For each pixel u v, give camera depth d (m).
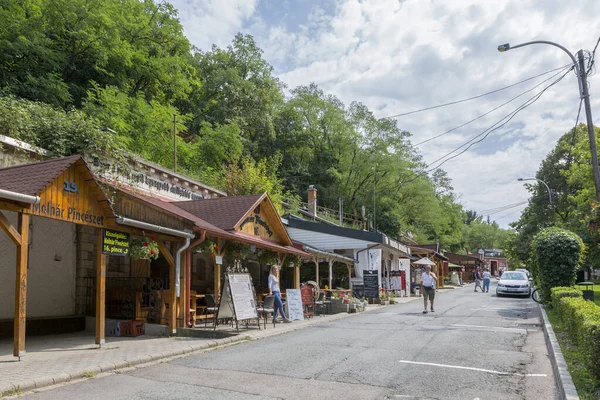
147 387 6.87
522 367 8.38
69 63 26.34
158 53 33.44
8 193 7.52
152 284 13.36
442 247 72.19
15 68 22.92
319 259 24.31
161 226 11.48
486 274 37.50
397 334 12.46
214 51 47.03
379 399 6.33
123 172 14.98
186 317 12.91
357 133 55.59
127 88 30.27
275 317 14.64
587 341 7.06
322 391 6.68
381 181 56.16
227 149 36.53
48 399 6.16
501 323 14.90
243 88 44.75
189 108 41.72
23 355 8.34
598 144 27.62
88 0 26.83
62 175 8.89
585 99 16.89
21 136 12.34
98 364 8.02
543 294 19.84
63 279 13.18
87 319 13.51
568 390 6.25
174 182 18.41
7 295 11.39
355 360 8.90
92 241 14.18
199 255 19.02
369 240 26.33
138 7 32.88
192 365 8.48
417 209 60.28
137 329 12.31
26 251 8.27
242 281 13.32
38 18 23.59
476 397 6.47
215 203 17.25
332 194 53.34
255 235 17.30
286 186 48.00
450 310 19.91
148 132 27.25
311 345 10.70
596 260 21.70
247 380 7.32
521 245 49.53
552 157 48.38
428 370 8.08
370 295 24.69
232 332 12.32
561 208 46.28
